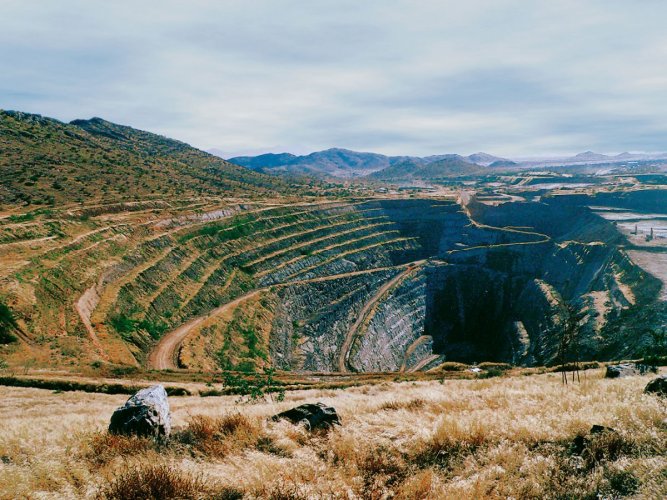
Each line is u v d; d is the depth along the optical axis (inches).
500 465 334.6
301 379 3107.8
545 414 452.8
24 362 2413.9
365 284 6441.9
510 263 7642.7
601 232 6697.8
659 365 1469.0
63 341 2758.4
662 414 390.9
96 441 407.2
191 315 4055.1
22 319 2696.9
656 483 262.8
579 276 5984.3
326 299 5693.9
